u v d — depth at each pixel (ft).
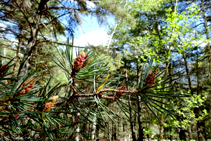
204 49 34.32
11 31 22.84
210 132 34.63
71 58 2.99
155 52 27.04
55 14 25.85
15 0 15.69
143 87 2.48
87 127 5.05
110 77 3.61
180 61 37.58
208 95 34.96
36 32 20.24
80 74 2.82
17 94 2.17
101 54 17.89
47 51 22.36
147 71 2.66
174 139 43.21
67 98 2.96
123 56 36.81
